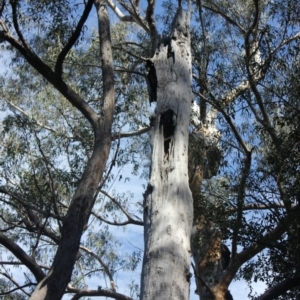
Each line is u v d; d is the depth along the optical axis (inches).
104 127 315.9
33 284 329.1
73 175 434.3
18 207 378.3
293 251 346.3
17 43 326.3
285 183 355.9
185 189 258.2
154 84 302.8
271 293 357.1
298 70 393.4
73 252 265.0
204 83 459.5
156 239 239.6
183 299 226.1
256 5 454.0
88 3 326.3
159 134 274.4
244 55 466.3
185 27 323.6
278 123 369.7
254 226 369.1
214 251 474.3
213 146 467.8
